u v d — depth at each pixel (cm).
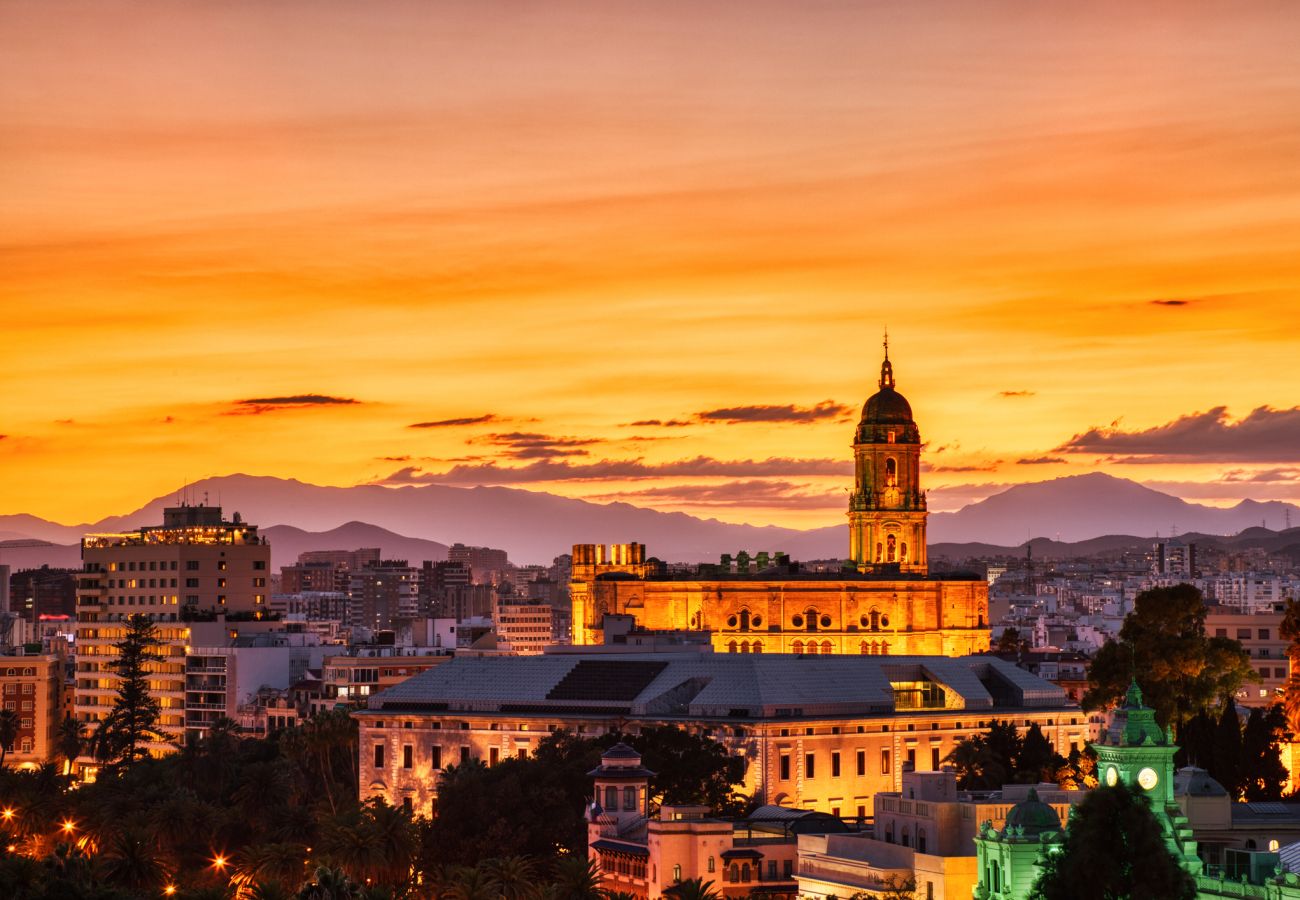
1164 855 18312
